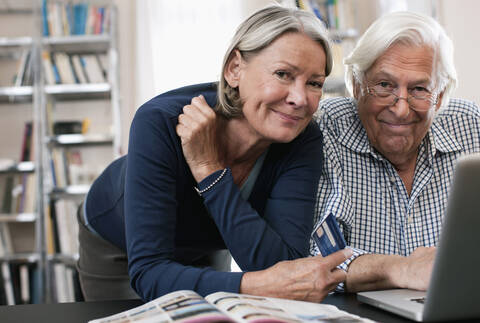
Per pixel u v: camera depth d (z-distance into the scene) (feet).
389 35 3.96
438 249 2.03
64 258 11.64
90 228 4.67
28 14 13.42
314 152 3.79
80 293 5.70
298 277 2.73
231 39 3.38
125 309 2.69
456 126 4.71
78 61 12.30
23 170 12.05
